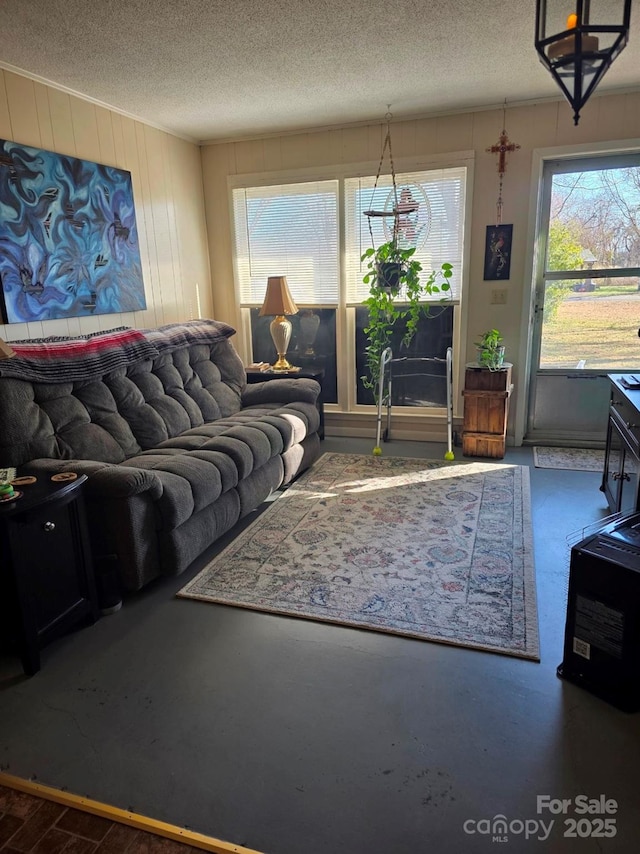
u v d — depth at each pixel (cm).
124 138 376
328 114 398
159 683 192
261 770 156
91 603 225
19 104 295
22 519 190
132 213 382
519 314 420
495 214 408
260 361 500
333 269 457
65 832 141
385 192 429
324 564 264
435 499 334
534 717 172
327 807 144
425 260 434
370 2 237
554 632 212
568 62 154
